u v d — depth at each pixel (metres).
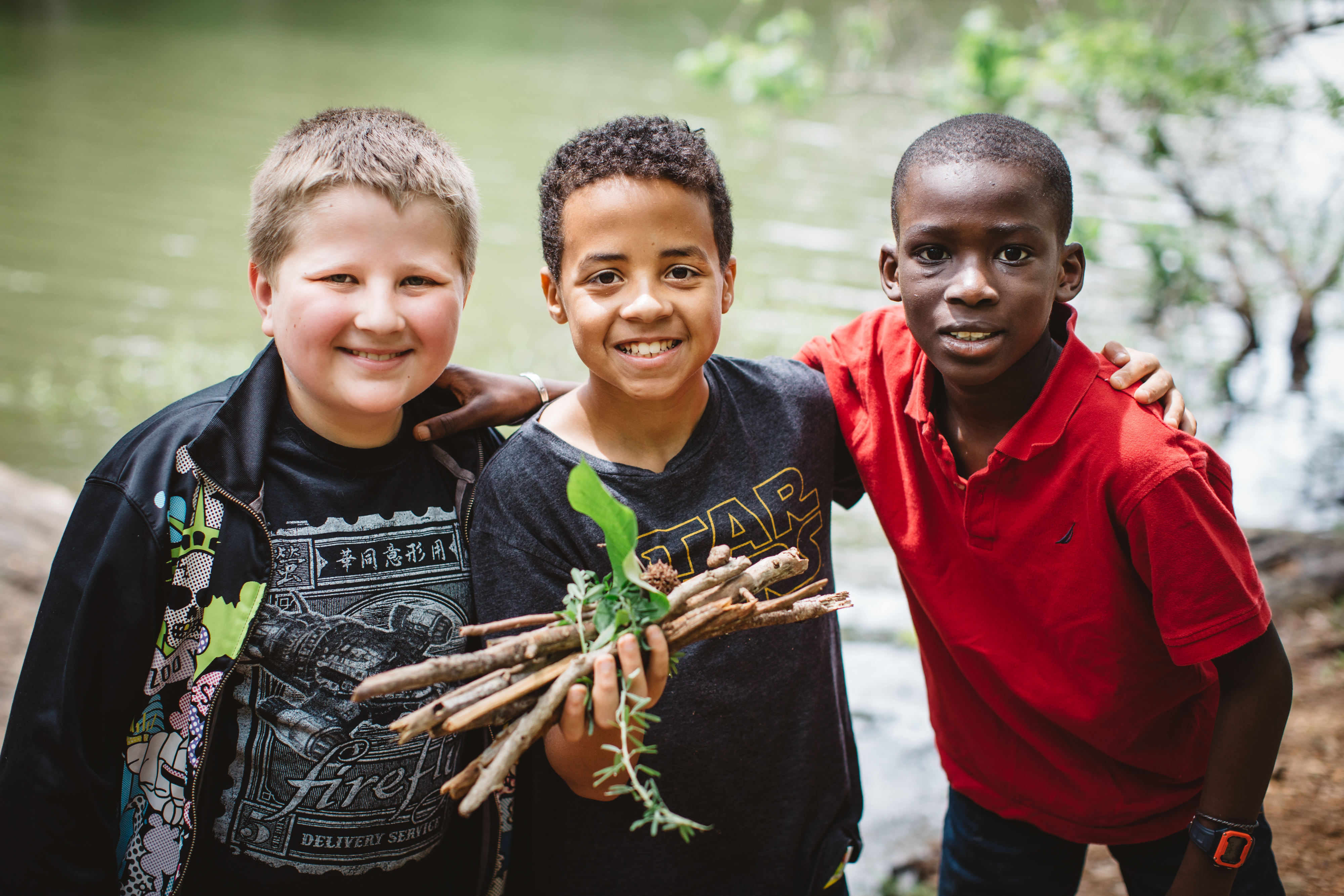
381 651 1.91
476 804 1.51
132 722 1.84
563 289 1.94
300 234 1.82
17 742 1.78
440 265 1.88
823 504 2.14
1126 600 1.96
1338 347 7.80
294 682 1.87
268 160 1.93
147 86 14.80
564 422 2.02
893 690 4.27
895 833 3.41
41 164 11.33
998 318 1.86
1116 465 1.88
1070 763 2.13
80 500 1.83
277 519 1.88
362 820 1.92
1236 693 1.93
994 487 1.97
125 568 1.77
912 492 2.09
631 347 1.87
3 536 4.70
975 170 1.85
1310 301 7.55
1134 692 2.03
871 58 9.03
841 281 9.07
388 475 1.97
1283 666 1.92
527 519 1.94
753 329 7.97
